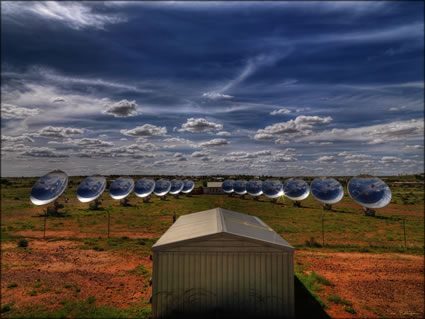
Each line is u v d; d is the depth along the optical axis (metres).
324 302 13.79
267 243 11.62
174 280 11.65
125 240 27.61
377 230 34.41
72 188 106.75
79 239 27.88
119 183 62.28
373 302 13.95
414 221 41.41
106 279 17.20
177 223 16.78
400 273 18.45
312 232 32.62
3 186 113.62
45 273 18.22
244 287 11.57
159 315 11.51
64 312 12.20
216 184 102.69
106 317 11.84
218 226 13.12
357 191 47.56
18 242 25.84
